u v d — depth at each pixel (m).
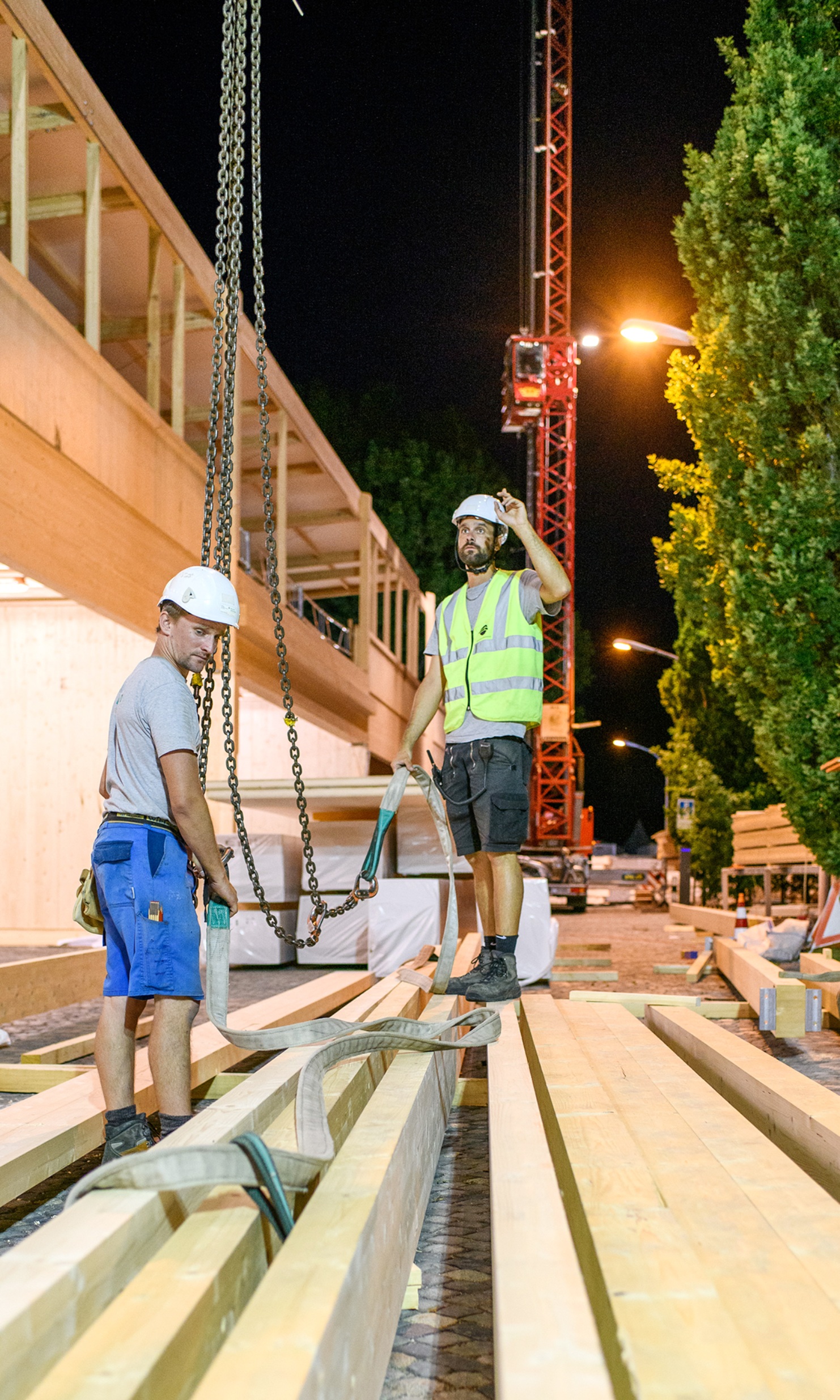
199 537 13.75
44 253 12.84
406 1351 2.10
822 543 8.59
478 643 4.91
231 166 3.76
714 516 9.73
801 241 8.73
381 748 26.45
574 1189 2.10
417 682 31.64
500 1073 3.26
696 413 9.61
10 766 13.63
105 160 10.91
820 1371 1.27
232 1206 1.79
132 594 11.62
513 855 4.88
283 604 16.78
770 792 18.08
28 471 9.28
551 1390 1.15
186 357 15.41
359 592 28.52
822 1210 1.91
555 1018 4.47
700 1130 2.53
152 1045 3.00
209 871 3.08
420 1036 3.43
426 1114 2.96
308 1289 1.41
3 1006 5.89
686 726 19.16
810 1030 5.07
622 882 41.91
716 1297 1.47
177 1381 1.33
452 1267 2.56
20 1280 1.39
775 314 8.81
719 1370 1.25
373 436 42.09
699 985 8.06
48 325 9.62
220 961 3.19
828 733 8.55
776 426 9.00
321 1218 1.70
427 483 41.62
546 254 43.91
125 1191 1.75
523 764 4.91
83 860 13.43
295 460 19.64
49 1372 1.32
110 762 3.15
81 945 11.53
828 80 8.74
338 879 9.46
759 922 10.77
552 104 44.25
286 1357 1.21
